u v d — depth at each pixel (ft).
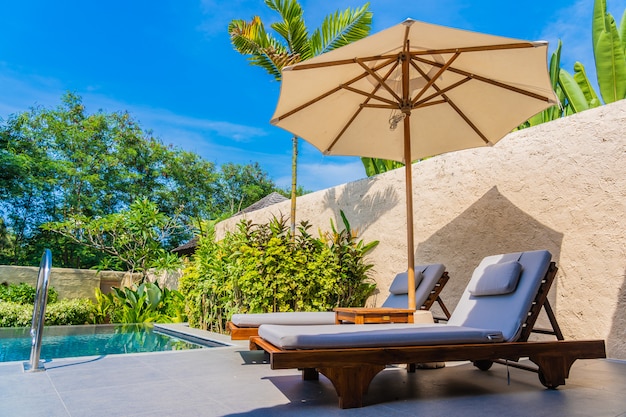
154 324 30.89
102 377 11.40
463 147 17.57
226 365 13.26
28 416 7.85
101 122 80.74
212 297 25.05
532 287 10.55
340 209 26.89
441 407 8.61
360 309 13.57
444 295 20.15
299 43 29.43
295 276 20.54
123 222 51.60
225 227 39.86
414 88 16.21
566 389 10.15
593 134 15.96
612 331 14.74
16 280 42.14
